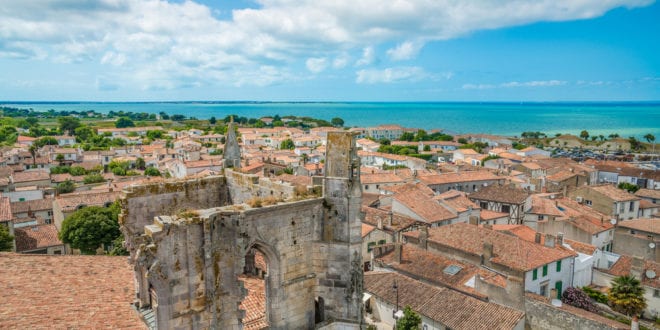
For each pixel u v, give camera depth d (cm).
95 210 7994
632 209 11244
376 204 11094
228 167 3431
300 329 2817
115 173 17762
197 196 3206
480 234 7344
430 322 5328
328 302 2891
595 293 6938
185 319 2266
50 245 7962
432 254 7012
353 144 2805
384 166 19575
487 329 4931
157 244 2148
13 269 2911
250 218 2469
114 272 3189
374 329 5350
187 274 2262
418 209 9438
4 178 12406
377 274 6506
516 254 6619
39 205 10550
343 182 2789
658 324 6369
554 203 10688
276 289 2680
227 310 2422
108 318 2464
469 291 5959
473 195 11456
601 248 8662
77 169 17112
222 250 2378
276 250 2638
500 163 18650
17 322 2238
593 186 11938
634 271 6831
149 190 2945
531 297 5641
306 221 2786
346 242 2816
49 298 2600
